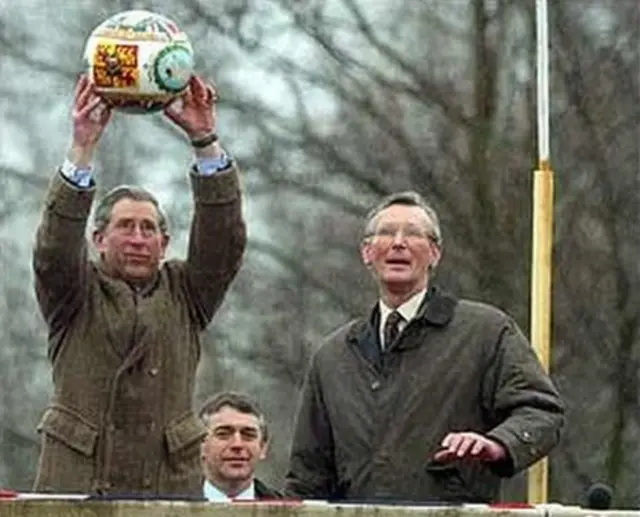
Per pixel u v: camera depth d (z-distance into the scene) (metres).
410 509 20.80
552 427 23.25
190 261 22.67
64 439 22.28
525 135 59.62
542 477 28.03
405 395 23.62
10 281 66.75
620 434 58.50
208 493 26.61
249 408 26.70
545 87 30.53
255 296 62.53
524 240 58.91
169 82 22.34
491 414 23.58
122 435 22.36
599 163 59.03
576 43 59.44
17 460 67.38
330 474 24.09
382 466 23.55
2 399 67.19
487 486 23.55
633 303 58.84
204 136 22.48
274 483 61.97
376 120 61.34
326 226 62.16
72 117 22.45
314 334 62.31
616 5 59.53
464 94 60.56
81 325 22.41
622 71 59.34
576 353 58.88
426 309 23.77
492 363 23.58
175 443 22.44
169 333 22.53
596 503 25.38
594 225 59.09
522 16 60.25
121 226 22.56
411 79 61.25
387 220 23.81
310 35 62.47
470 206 59.41
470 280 58.78
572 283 58.94
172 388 22.52
